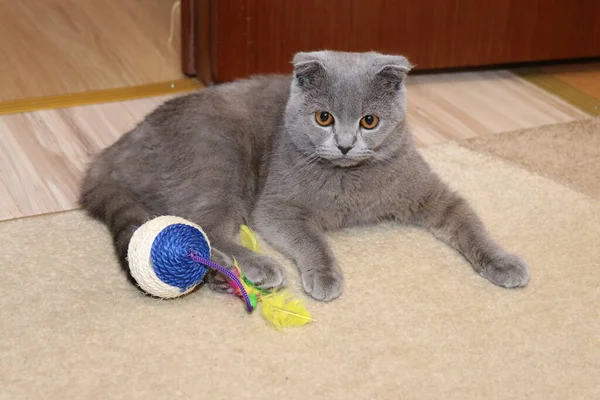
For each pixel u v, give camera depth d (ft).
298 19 8.54
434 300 5.47
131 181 6.25
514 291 5.59
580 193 6.92
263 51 8.63
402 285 5.62
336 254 5.97
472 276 5.76
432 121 8.32
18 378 4.66
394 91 5.78
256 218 6.21
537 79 9.50
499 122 8.39
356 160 5.77
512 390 4.70
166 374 4.73
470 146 7.69
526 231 6.33
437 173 7.14
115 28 10.22
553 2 9.23
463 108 8.66
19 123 7.95
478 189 6.94
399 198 6.18
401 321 5.25
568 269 5.86
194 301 5.40
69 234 6.07
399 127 5.99
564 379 4.80
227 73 8.68
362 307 5.37
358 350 4.97
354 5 8.63
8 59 9.24
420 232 6.33
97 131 7.93
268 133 6.43
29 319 5.16
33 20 10.26
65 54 9.46
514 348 5.04
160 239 5.03
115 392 4.58
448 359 4.92
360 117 5.68
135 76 9.09
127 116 8.24
